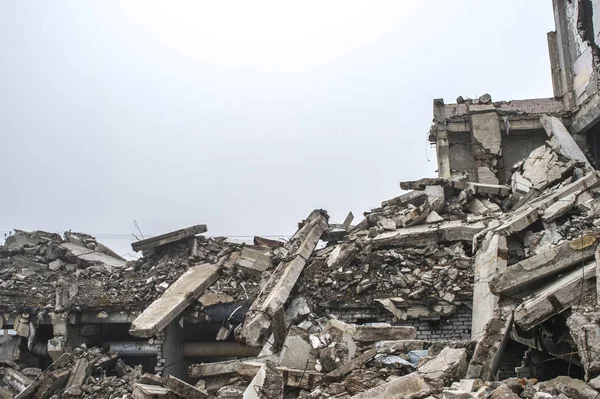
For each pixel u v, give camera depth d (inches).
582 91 840.3
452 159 878.4
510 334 380.2
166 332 625.3
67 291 708.0
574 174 669.9
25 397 555.8
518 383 270.4
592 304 306.7
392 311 552.7
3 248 857.5
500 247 460.8
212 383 543.5
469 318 549.3
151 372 711.7
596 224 433.1
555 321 353.1
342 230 721.0
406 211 685.9
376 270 599.8
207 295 653.3
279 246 765.9
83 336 721.0
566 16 894.4
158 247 803.4
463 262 569.6
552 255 357.1
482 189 696.4
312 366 396.5
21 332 719.7
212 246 795.4
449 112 893.2
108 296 708.0
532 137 865.5
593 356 266.8
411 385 294.4
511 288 360.8
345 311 583.5
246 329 519.2
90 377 585.9
